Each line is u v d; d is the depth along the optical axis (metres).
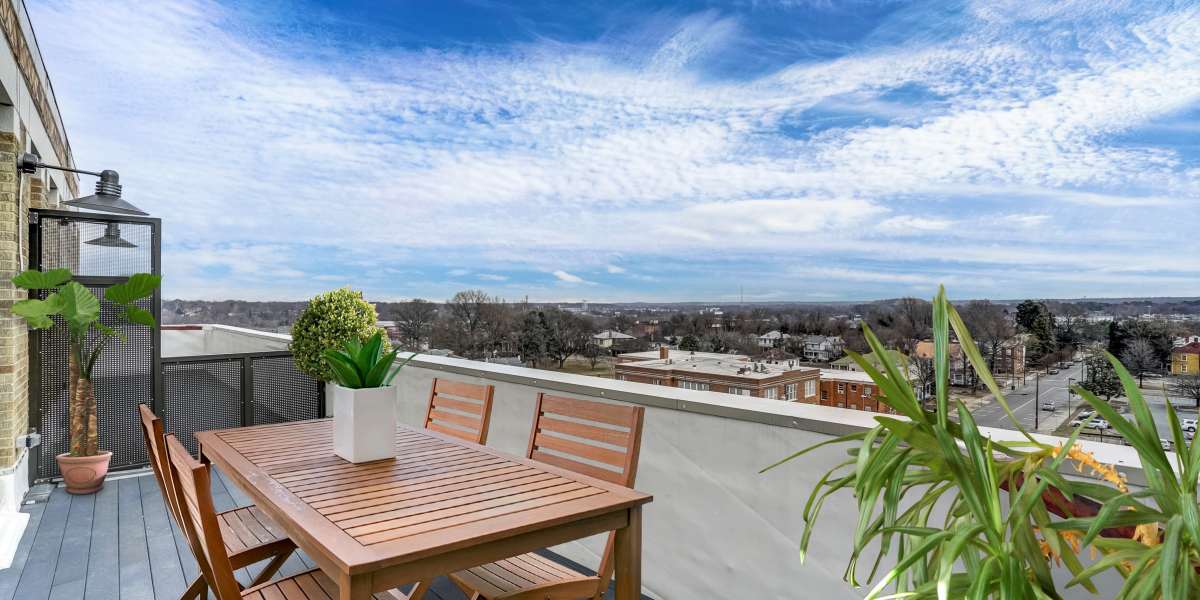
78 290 4.80
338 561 1.51
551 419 2.71
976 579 1.05
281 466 2.37
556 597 2.14
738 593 2.70
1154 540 1.22
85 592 3.17
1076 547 1.48
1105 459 1.72
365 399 2.43
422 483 2.15
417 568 1.60
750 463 2.65
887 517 1.31
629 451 2.31
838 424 2.35
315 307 6.07
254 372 6.18
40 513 4.40
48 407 5.21
